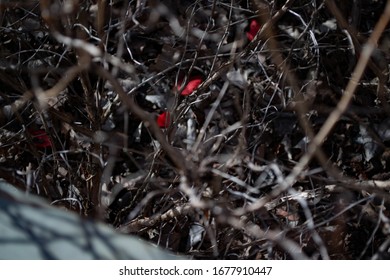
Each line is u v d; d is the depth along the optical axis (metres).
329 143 5.34
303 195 4.46
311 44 5.44
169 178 4.84
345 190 4.54
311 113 5.23
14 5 4.55
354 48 5.19
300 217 4.68
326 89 5.36
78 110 5.07
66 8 3.60
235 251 4.64
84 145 5.04
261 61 5.22
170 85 5.43
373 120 5.42
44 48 5.27
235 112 5.20
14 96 5.12
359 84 5.35
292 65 5.50
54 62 5.15
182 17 5.78
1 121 5.23
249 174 4.58
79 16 4.23
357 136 5.36
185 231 4.83
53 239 2.91
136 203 4.83
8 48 5.31
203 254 4.56
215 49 5.55
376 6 6.06
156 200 4.86
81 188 4.81
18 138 5.10
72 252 2.88
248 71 5.35
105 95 5.21
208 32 5.20
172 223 4.87
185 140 5.02
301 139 5.20
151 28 5.63
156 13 5.09
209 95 4.93
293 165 5.10
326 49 5.60
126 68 3.36
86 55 3.30
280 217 4.68
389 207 4.77
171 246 4.80
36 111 4.79
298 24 5.79
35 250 2.84
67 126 5.05
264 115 4.71
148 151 5.12
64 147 4.84
